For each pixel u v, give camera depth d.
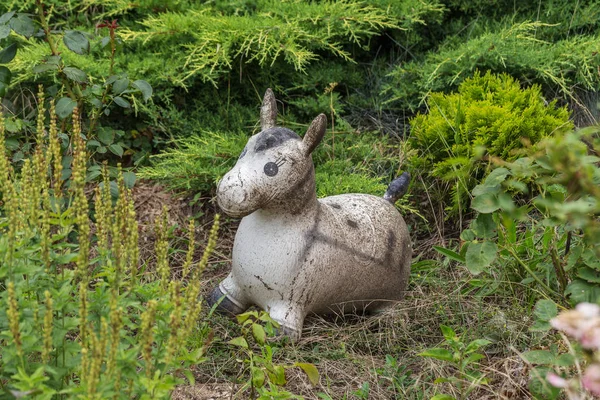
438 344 3.22
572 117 4.84
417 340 3.34
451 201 4.39
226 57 4.64
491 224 2.83
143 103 4.74
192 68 4.82
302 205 3.18
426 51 5.41
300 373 3.02
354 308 3.44
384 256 3.40
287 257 3.14
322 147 4.61
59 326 2.23
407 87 4.94
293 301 3.20
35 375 1.96
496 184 2.71
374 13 5.00
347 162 4.50
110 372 2.05
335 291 3.29
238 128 4.74
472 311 3.41
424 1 5.29
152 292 2.42
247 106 5.05
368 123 5.02
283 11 5.15
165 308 2.23
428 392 2.88
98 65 4.67
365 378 3.00
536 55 4.82
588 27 5.32
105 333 2.00
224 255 4.08
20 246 2.33
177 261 4.03
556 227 3.42
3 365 2.16
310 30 5.04
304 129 4.80
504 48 4.78
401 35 5.33
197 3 5.32
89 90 3.76
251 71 4.98
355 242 3.32
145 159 4.69
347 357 3.11
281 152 3.10
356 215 3.42
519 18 5.41
